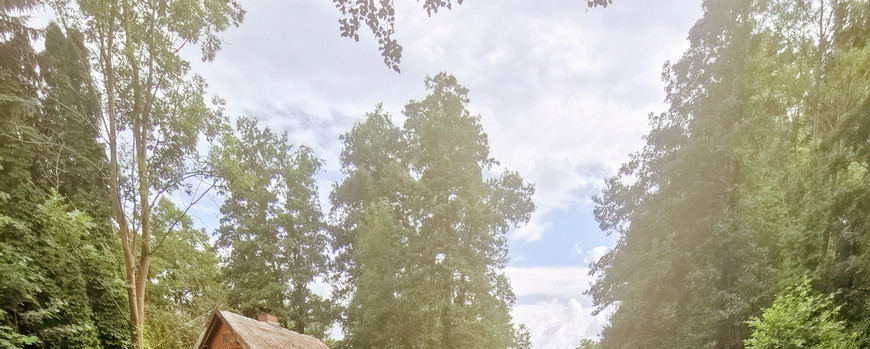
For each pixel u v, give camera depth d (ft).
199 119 57.47
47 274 51.34
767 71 66.33
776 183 61.98
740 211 58.95
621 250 77.05
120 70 57.72
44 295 48.85
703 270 57.52
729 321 53.42
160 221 83.61
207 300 94.38
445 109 119.85
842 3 59.26
